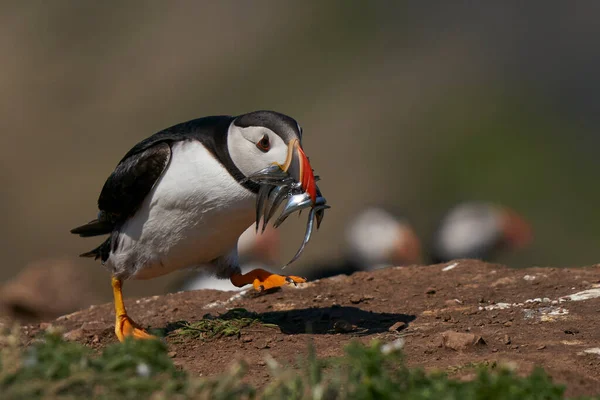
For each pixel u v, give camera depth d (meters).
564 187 23.56
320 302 7.82
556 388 4.44
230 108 28.67
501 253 15.66
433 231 15.69
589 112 27.23
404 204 24.00
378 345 4.60
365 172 25.20
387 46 30.41
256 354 6.36
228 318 7.14
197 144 6.39
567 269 8.08
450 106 27.47
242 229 6.64
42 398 4.16
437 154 25.72
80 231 7.45
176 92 29.97
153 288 17.77
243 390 4.54
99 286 17.64
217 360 6.29
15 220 24.55
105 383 4.30
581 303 7.10
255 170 6.18
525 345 6.21
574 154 25.41
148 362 4.51
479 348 6.18
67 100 30.22
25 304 11.98
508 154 25.72
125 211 6.73
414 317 7.13
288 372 4.76
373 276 8.50
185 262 6.80
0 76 31.42
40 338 6.65
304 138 26.84
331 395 4.44
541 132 25.91
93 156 27.47
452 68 29.36
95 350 6.68
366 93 28.39
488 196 23.88
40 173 26.45
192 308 8.05
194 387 4.38
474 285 7.90
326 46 30.64
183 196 6.38
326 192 24.59
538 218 22.48
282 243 20.61
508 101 27.75
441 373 4.83
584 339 6.28
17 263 22.66
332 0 31.86
